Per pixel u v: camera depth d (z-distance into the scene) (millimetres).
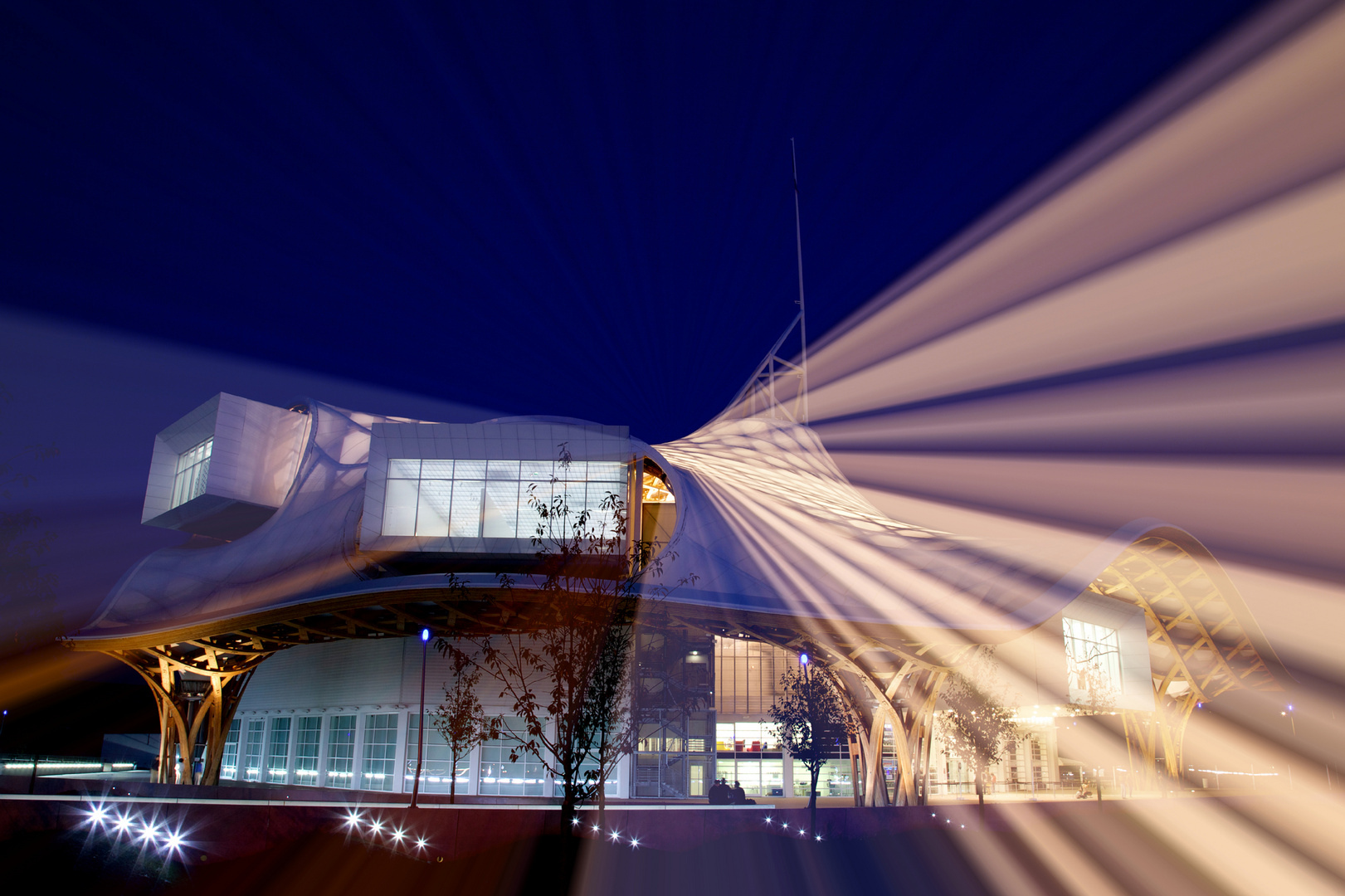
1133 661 63375
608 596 19016
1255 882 27000
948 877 24719
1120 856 29969
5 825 16828
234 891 17578
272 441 55625
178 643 48031
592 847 22531
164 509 59062
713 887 21172
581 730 18000
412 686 51000
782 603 39125
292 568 44031
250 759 61594
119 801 18078
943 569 42469
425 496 43594
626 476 43812
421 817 21156
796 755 32344
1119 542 44656
